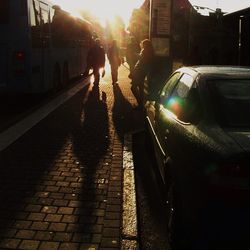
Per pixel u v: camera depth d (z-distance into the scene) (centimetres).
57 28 1672
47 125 1038
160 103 639
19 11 1245
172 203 449
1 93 1271
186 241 420
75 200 560
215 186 351
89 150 809
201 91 454
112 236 462
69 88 1892
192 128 423
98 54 1778
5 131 960
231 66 553
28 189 596
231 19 1945
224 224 348
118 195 579
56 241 448
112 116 1184
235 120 410
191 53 1858
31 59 1264
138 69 1273
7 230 470
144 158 801
